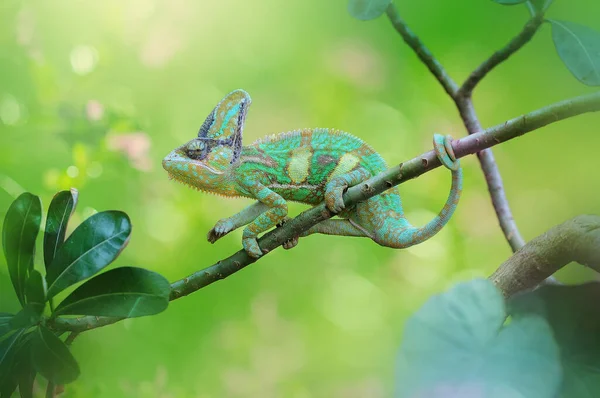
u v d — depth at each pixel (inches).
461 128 92.0
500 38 97.9
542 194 94.3
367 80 90.7
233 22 86.9
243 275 79.0
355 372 76.2
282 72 90.0
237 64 87.8
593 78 46.0
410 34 53.1
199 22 83.4
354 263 84.0
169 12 78.6
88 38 71.6
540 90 95.9
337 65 90.6
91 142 61.5
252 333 75.9
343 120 88.3
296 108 88.7
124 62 75.3
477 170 87.7
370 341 78.2
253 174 50.9
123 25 73.5
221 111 51.2
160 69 78.0
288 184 51.2
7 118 61.6
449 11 97.1
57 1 69.1
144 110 76.5
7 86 62.3
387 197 51.2
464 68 96.5
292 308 79.4
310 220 47.6
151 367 64.3
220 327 74.9
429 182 87.3
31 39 63.0
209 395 70.3
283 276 80.8
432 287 82.3
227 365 72.9
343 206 47.4
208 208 76.5
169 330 71.1
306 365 76.3
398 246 50.4
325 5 93.0
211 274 47.3
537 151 95.8
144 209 71.9
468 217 85.6
